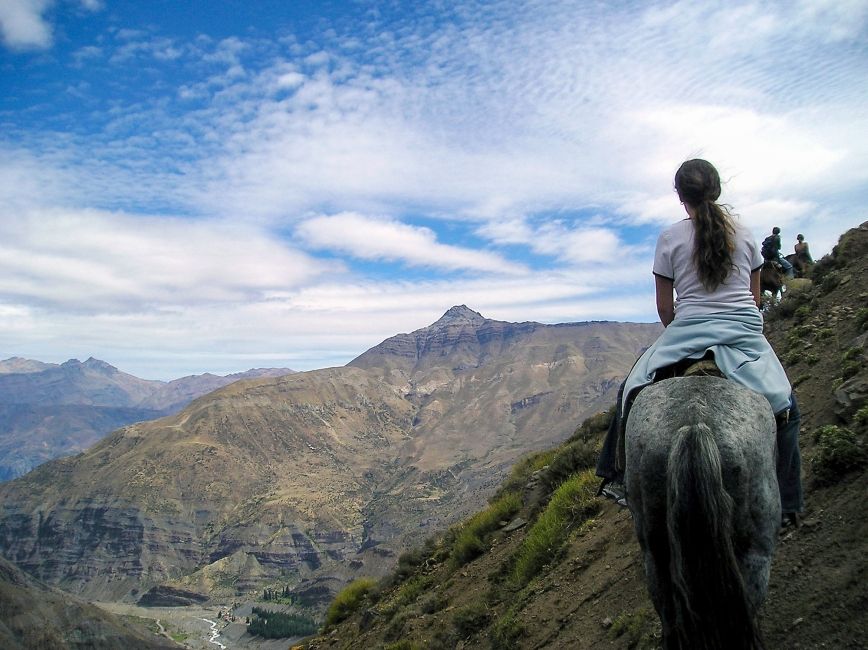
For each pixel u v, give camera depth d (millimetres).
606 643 7180
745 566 3594
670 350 4496
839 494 6305
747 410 3824
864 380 7699
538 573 10656
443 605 12438
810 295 13859
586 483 11898
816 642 5047
